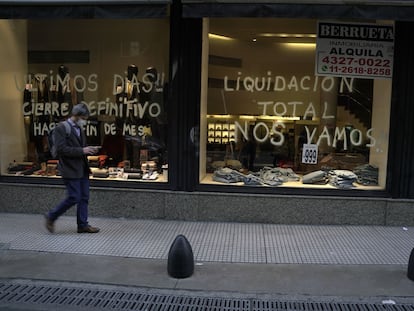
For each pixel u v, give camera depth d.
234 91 7.33
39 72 7.85
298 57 7.21
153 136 7.43
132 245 5.93
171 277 4.92
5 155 7.80
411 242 6.13
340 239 6.24
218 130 7.38
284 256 5.58
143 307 4.27
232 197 6.96
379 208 6.84
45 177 7.55
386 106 7.00
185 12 6.38
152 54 7.38
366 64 7.04
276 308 4.28
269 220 6.95
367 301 4.42
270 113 7.33
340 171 7.21
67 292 4.57
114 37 7.55
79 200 6.27
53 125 7.84
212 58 7.27
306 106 7.28
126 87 7.55
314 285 4.74
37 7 6.69
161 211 7.11
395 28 6.73
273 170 7.36
